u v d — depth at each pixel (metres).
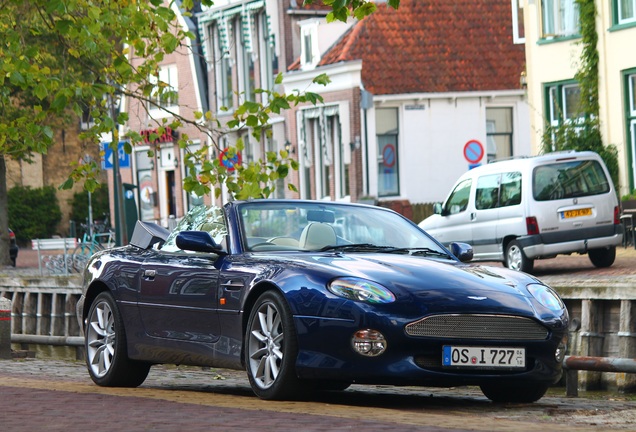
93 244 58.34
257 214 17.47
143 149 84.69
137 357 18.56
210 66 79.31
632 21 50.09
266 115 27.09
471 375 15.02
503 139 67.81
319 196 70.25
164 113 82.56
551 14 54.44
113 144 28.09
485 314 15.08
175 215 82.56
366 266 15.66
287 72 71.44
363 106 65.62
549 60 54.50
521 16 59.47
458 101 66.88
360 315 14.83
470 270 16.11
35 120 27.38
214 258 17.25
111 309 19.03
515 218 38.72
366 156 65.94
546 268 39.91
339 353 14.91
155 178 83.94
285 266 15.77
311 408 14.48
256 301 15.92
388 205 65.81
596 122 51.78
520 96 67.62
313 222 17.41
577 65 52.88
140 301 18.42
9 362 28.73
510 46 68.56
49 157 105.19
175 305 17.66
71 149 105.88
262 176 27.84
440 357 14.93
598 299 26.67
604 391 25.59
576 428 12.46
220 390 19.12
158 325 18.06
